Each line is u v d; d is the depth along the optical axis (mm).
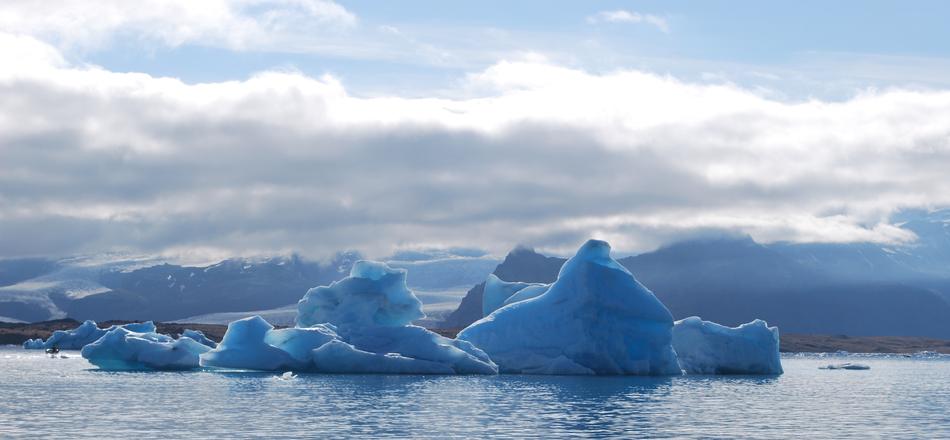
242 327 96125
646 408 64688
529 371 94375
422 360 93125
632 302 94938
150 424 54406
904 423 59312
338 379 86125
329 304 102000
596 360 93750
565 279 97000
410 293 102438
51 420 56062
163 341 110250
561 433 52219
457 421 56531
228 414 59000
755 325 111562
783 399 74812
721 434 52688
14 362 124750
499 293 114438
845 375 121625
